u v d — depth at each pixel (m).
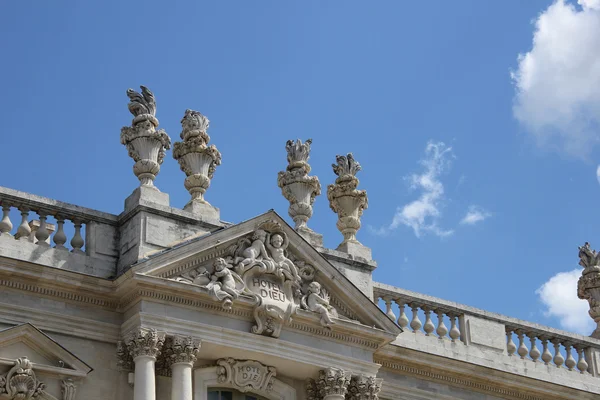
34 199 42.94
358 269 48.50
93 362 42.31
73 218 43.69
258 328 44.03
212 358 44.06
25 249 42.28
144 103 45.78
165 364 42.91
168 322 42.62
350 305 46.53
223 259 44.19
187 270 43.62
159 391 42.94
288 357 44.72
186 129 46.56
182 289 42.84
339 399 45.34
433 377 49.34
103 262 43.53
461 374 49.66
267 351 44.31
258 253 44.94
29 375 40.56
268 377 44.88
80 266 43.03
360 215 49.78
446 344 50.03
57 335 42.03
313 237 47.94
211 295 43.12
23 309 41.66
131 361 42.47
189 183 45.97
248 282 44.50
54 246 42.97
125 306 43.16
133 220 43.84
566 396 52.06
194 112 46.84
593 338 54.22
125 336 42.56
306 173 48.72
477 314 51.25
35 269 41.69
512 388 50.91
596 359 53.84
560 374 52.69
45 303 42.19
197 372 43.75
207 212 45.56
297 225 47.91
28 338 41.06
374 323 46.69
